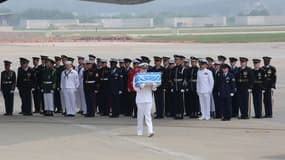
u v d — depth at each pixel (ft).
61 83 90.02
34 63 92.02
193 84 85.10
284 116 86.63
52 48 288.30
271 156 55.11
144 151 57.93
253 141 63.57
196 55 220.84
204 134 68.69
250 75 83.61
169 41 388.16
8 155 55.67
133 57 207.72
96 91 89.40
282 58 208.03
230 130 71.97
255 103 84.94
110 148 59.62
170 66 85.76
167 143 62.54
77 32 645.10
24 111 90.84
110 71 87.92
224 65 82.99
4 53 243.60
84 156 55.26
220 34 528.22
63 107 91.86
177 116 84.58
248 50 257.55
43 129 73.36
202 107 83.87
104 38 458.50
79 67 92.43
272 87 85.15
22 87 90.58
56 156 55.21
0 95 121.29
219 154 56.18
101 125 77.36
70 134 68.90
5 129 73.26
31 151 57.82
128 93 88.02
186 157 54.90
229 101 82.23
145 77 66.18
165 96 86.89
